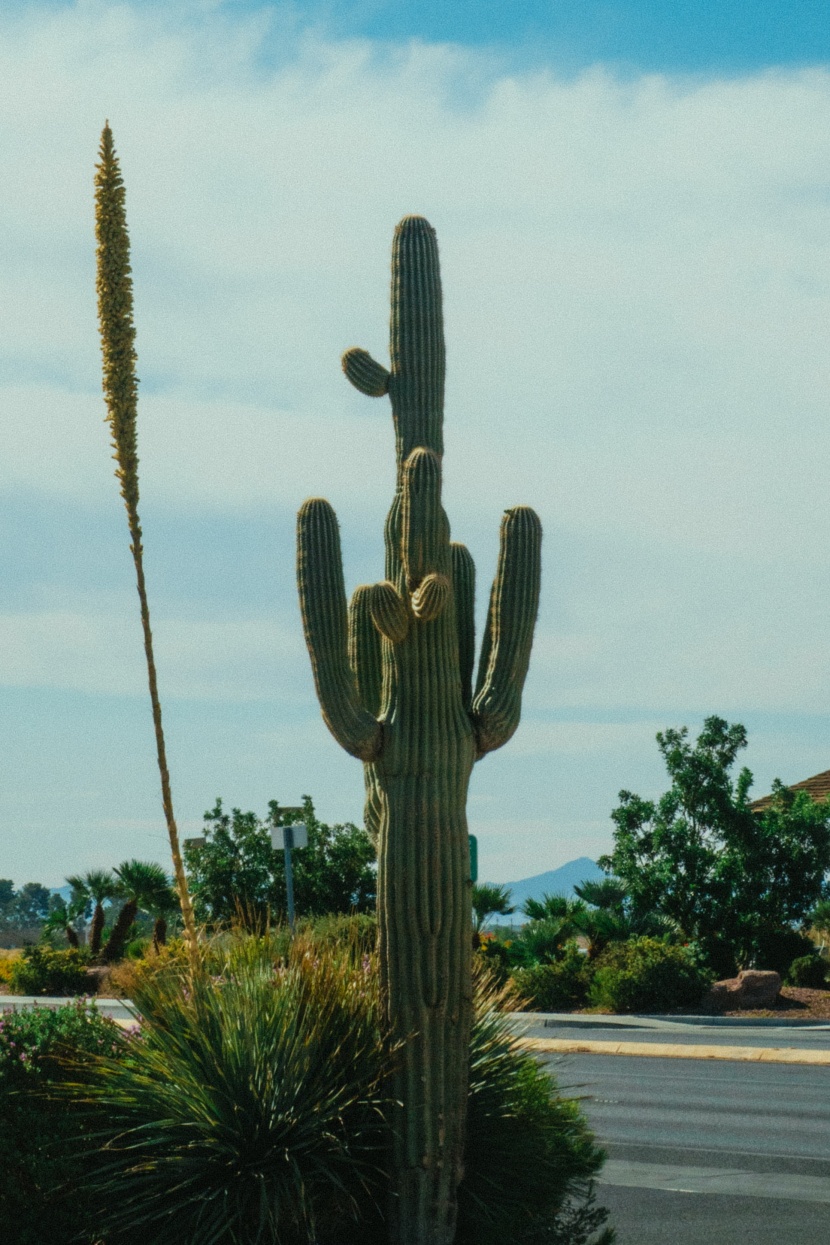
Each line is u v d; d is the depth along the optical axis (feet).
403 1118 43.21
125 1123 43.29
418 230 49.98
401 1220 43.06
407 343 49.16
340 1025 45.14
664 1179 61.77
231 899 175.73
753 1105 82.74
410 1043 43.34
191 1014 45.32
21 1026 45.37
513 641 47.32
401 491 48.80
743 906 157.89
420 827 43.93
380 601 43.93
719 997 135.44
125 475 44.93
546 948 153.99
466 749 45.37
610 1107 82.23
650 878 159.74
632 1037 119.55
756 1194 58.59
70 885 211.82
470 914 44.73
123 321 45.14
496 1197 45.06
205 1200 41.14
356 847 181.47
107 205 45.16
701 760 160.76
